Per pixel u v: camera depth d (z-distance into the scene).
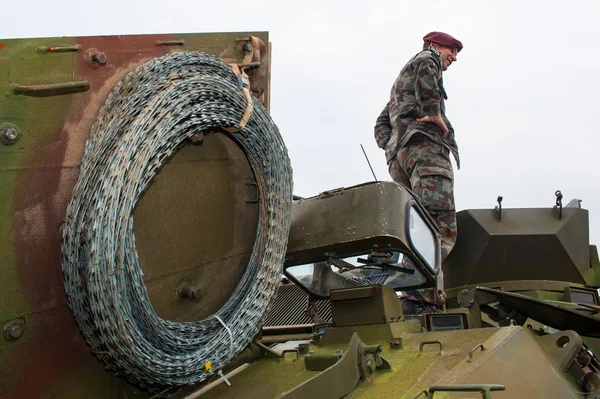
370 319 4.82
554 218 7.56
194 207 4.36
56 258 3.52
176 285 4.22
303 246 5.22
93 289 3.38
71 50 3.57
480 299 5.80
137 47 4.00
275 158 4.65
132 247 3.61
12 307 3.35
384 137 7.95
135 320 3.64
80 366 3.72
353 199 5.18
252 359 4.72
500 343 3.97
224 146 4.61
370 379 3.90
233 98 4.28
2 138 3.26
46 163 3.46
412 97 7.13
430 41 7.75
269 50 4.98
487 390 3.12
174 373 3.84
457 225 7.71
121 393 3.98
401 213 5.05
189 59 4.13
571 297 7.12
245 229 4.77
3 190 3.28
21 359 3.42
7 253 3.31
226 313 4.38
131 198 3.53
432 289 6.11
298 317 6.38
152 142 3.68
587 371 4.88
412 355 4.20
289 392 3.33
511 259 7.50
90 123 3.69
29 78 3.38
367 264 5.61
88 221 3.42
